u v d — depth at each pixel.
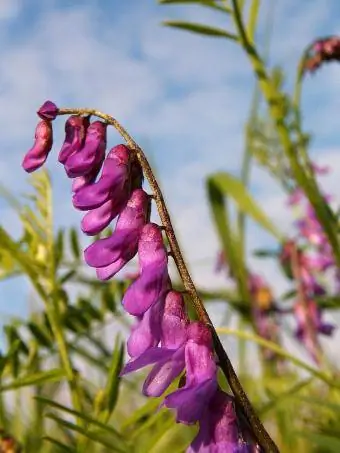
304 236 0.46
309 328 0.45
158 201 0.18
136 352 0.18
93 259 0.18
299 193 0.45
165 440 0.27
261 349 0.45
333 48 0.38
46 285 0.27
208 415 0.18
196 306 0.18
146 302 0.18
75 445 0.26
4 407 0.29
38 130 0.19
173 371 0.18
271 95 0.36
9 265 0.27
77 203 0.18
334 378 0.34
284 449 0.35
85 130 0.19
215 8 0.34
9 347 0.26
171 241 0.18
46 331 0.27
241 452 0.18
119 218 0.18
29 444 0.28
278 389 0.38
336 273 0.46
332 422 0.32
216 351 0.18
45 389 0.30
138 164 0.19
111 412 0.25
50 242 0.27
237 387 0.18
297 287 0.45
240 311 0.47
